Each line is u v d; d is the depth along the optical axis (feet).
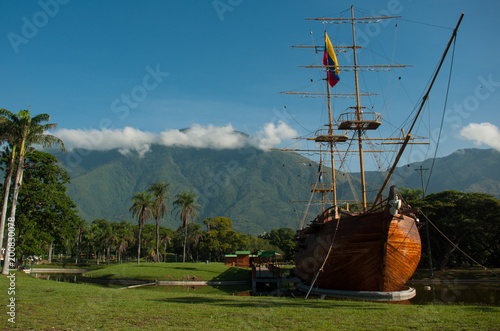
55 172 168.45
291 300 66.80
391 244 89.56
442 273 194.29
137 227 460.96
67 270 286.46
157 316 42.75
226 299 66.33
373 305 60.90
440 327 38.55
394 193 82.33
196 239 414.62
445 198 217.15
